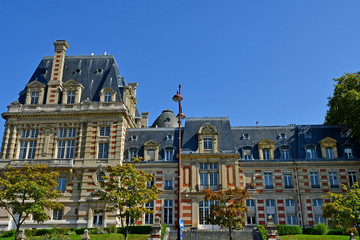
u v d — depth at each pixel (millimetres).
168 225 48500
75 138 52031
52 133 52375
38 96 54844
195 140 53281
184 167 51250
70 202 48562
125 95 55656
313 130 54812
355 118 51812
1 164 50812
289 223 49156
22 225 47812
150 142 53375
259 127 56469
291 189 50281
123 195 38125
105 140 51406
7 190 40000
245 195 39750
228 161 50875
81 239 34344
